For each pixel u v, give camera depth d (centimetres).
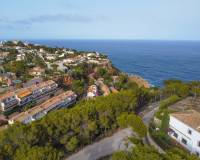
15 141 4772
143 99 9400
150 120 7719
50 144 5284
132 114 6362
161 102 8900
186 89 9681
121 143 6162
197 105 8212
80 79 13712
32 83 11769
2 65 14750
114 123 6838
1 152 4397
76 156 5547
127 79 15638
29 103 9756
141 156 3869
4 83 11650
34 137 4912
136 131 6003
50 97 10712
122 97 7469
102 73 15575
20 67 14162
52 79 12456
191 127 5916
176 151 4603
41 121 5641
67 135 5756
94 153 5691
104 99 7244
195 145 5791
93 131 6222
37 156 3928
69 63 17012
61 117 5803
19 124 5300
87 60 18838
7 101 8869
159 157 3866
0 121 7794
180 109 7681
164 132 6706
